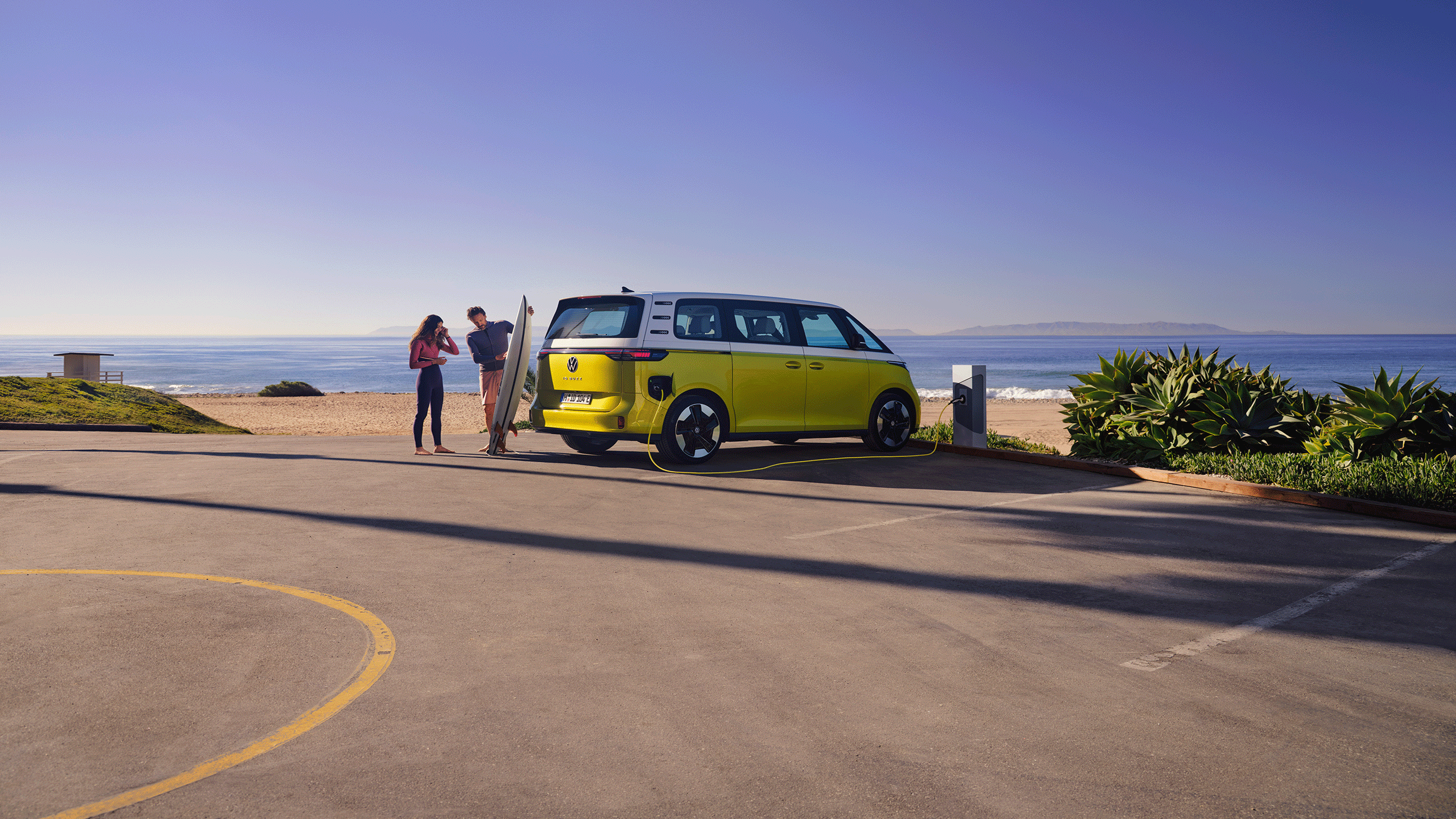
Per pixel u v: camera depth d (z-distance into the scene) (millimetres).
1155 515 6828
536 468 9203
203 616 4105
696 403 9125
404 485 8023
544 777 2609
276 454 10555
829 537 5992
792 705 3170
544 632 3953
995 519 6676
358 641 3793
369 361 177000
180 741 2816
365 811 2402
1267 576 5055
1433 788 2600
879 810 2439
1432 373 92375
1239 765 2732
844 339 10297
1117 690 3344
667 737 2895
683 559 5348
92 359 41469
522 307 10477
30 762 2660
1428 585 4879
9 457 10023
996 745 2861
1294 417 8992
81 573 4859
